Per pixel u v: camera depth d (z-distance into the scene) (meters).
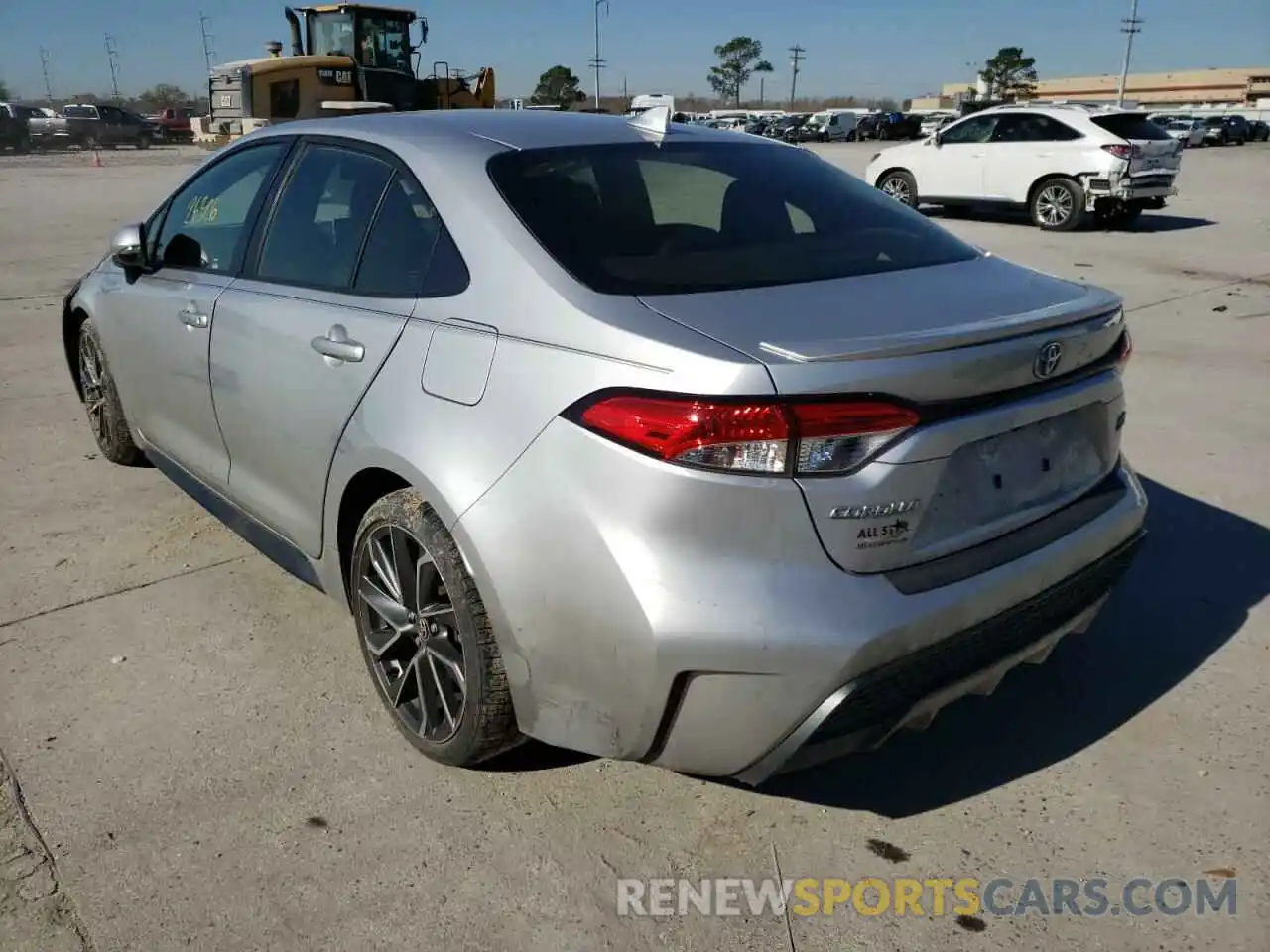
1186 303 8.95
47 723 3.04
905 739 2.98
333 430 2.94
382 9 20.06
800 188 3.19
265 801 2.71
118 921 2.32
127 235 4.05
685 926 2.32
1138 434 5.46
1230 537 4.21
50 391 6.45
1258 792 2.73
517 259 2.59
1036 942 2.28
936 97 115.94
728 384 2.13
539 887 2.43
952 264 2.92
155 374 4.06
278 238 3.42
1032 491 2.56
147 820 2.63
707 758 2.31
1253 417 5.73
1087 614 2.75
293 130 3.57
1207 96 106.81
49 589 3.85
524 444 2.39
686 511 2.17
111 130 48.00
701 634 2.17
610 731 2.37
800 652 2.16
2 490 4.81
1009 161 14.54
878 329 2.31
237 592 3.84
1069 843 2.57
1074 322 2.54
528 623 2.40
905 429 2.21
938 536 2.34
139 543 4.24
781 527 2.16
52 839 2.57
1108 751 2.91
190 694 3.19
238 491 3.61
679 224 2.81
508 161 2.88
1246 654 3.38
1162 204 14.38
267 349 3.24
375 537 2.88
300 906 2.37
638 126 3.30
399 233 2.94
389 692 2.97
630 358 2.27
